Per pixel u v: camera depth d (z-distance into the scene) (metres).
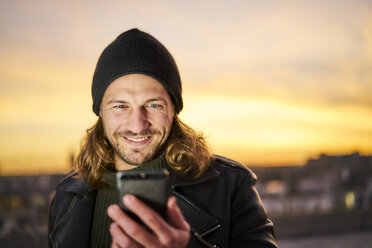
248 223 1.31
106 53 1.29
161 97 1.23
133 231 0.80
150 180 0.91
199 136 1.52
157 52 1.27
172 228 0.82
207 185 1.37
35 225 6.47
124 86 1.21
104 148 1.44
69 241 1.39
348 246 6.82
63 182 1.65
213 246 1.27
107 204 1.41
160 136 1.24
